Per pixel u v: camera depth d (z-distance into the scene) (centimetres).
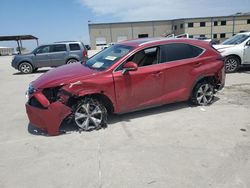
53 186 311
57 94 440
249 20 6950
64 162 364
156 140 424
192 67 550
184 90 552
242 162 350
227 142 410
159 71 509
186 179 315
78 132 464
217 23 6875
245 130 455
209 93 595
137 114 551
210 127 472
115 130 470
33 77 1267
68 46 1435
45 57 1427
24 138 454
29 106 453
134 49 495
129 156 374
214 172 328
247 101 630
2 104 710
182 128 471
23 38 4169
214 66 573
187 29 6825
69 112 448
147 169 338
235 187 298
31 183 319
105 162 360
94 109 467
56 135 452
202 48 571
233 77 954
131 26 7294
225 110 564
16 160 376
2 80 1199
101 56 556
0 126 523
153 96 516
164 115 541
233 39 1130
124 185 307
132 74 482
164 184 306
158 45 520
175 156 370
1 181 325
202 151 382
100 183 312
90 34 7194
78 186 309
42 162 367
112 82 465
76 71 484
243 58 1045
